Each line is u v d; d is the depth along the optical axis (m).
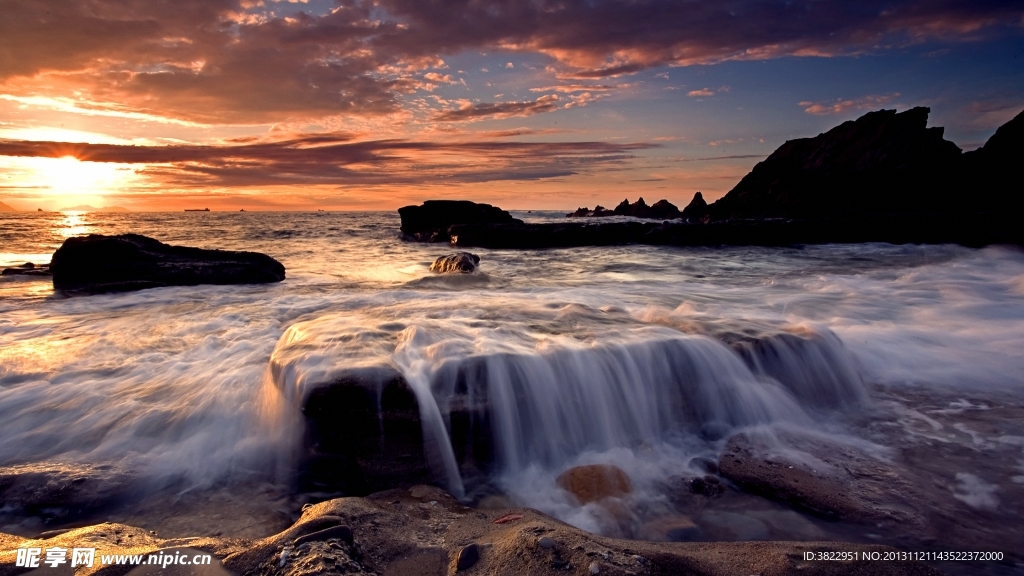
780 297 10.48
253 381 5.14
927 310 9.41
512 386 4.49
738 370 5.27
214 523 3.37
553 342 5.17
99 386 5.13
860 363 6.39
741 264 17.39
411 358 4.62
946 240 22.03
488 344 5.01
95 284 11.05
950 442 4.50
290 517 3.49
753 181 48.00
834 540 3.20
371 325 5.77
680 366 5.16
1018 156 32.25
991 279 12.82
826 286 12.12
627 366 4.98
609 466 4.07
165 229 41.41
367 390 4.03
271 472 4.03
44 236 33.53
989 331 7.90
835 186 40.72
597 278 13.94
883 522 3.34
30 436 4.29
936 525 3.31
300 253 21.67
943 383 5.96
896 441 4.53
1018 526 3.30
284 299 9.67
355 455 4.00
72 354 6.10
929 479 3.87
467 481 4.11
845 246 22.56
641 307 8.59
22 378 5.36
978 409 5.24
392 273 14.74
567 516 3.55
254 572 2.56
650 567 2.64
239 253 13.46
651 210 76.50
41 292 10.79
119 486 3.68
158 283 11.41
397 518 3.26
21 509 3.39
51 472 3.73
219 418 4.57
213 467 4.02
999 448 4.37
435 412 4.12
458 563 2.73
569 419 4.62
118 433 4.35
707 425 4.89
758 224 25.06
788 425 4.88
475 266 14.63
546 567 2.63
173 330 7.24
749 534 3.27
